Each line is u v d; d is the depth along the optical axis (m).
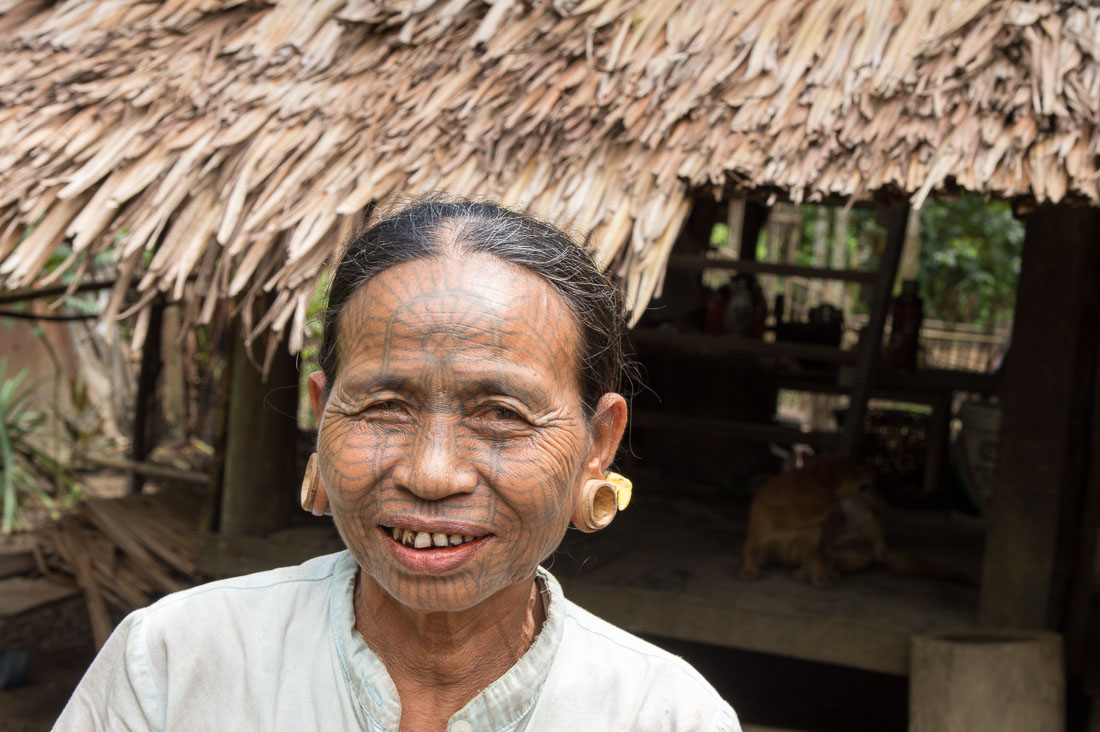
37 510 6.84
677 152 2.27
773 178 2.20
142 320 2.24
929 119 2.23
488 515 0.88
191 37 2.73
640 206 2.21
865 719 4.10
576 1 2.60
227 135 2.44
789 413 11.53
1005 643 3.05
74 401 6.95
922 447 6.46
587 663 1.03
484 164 2.31
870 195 2.30
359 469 0.89
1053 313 3.13
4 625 4.98
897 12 2.46
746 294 5.31
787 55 2.43
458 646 1.00
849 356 4.70
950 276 11.55
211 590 1.07
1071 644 3.44
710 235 5.93
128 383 8.53
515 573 0.91
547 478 0.90
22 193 2.37
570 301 0.94
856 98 2.29
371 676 0.98
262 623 1.04
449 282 0.89
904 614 3.46
